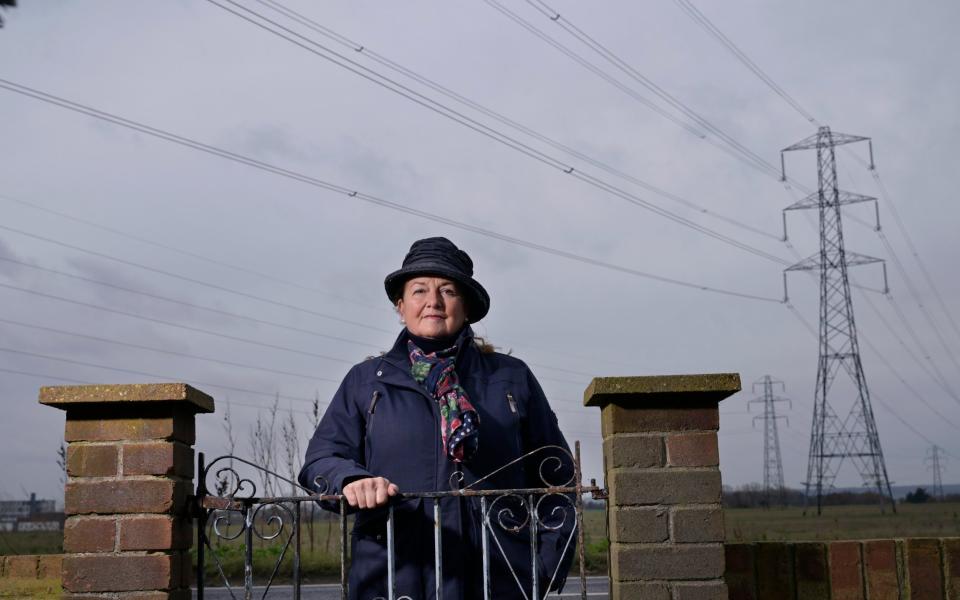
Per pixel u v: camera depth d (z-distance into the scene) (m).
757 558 3.90
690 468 3.09
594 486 3.04
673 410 3.12
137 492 3.04
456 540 2.99
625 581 3.01
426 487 3.06
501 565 3.04
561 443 3.38
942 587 3.86
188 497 3.11
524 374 3.39
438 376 3.18
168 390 3.06
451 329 3.34
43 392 3.07
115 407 3.11
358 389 3.28
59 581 5.01
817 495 50.22
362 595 3.04
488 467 3.11
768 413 79.00
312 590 11.40
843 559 3.88
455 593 2.95
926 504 73.50
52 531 18.19
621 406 3.13
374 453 3.14
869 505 82.69
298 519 3.00
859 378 50.12
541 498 3.03
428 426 3.12
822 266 50.44
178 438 3.14
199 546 3.06
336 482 2.95
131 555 3.00
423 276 3.35
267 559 12.58
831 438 50.59
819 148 50.97
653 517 3.04
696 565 3.01
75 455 3.09
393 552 2.96
